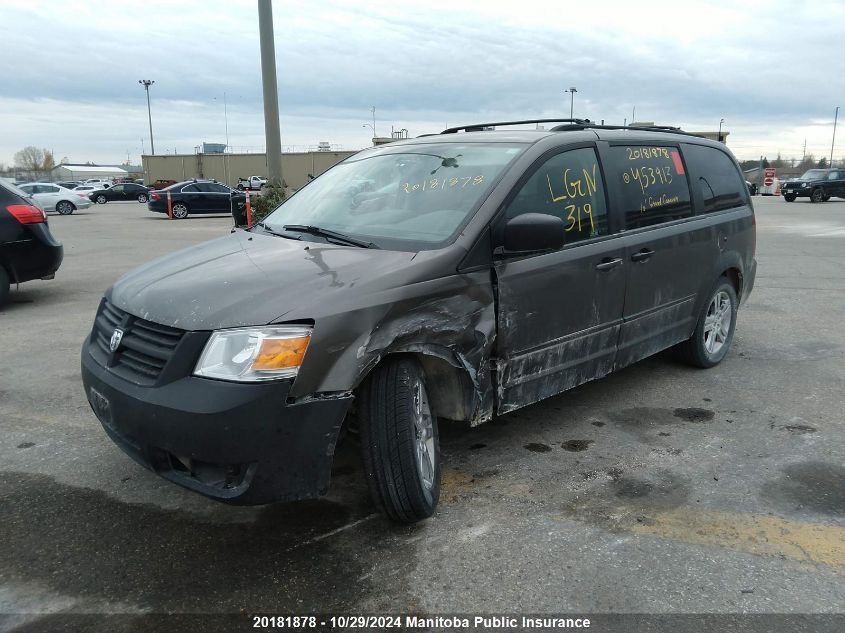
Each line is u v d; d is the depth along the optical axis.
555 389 3.84
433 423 3.24
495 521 3.16
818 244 14.36
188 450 2.61
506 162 3.69
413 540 3.00
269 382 2.60
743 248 5.53
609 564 2.83
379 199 3.84
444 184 3.70
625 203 4.27
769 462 3.79
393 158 4.18
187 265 3.36
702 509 3.28
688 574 2.76
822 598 2.62
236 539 3.01
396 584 2.69
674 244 4.62
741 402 4.73
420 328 2.97
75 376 5.27
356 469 3.68
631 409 4.59
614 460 3.81
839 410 4.58
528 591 2.65
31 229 7.75
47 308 7.86
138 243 15.58
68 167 109.62
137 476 3.61
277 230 3.91
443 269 3.15
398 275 3.01
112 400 2.85
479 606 2.57
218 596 2.62
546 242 3.19
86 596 2.62
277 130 12.34
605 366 4.18
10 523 3.13
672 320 4.79
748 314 7.53
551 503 3.33
